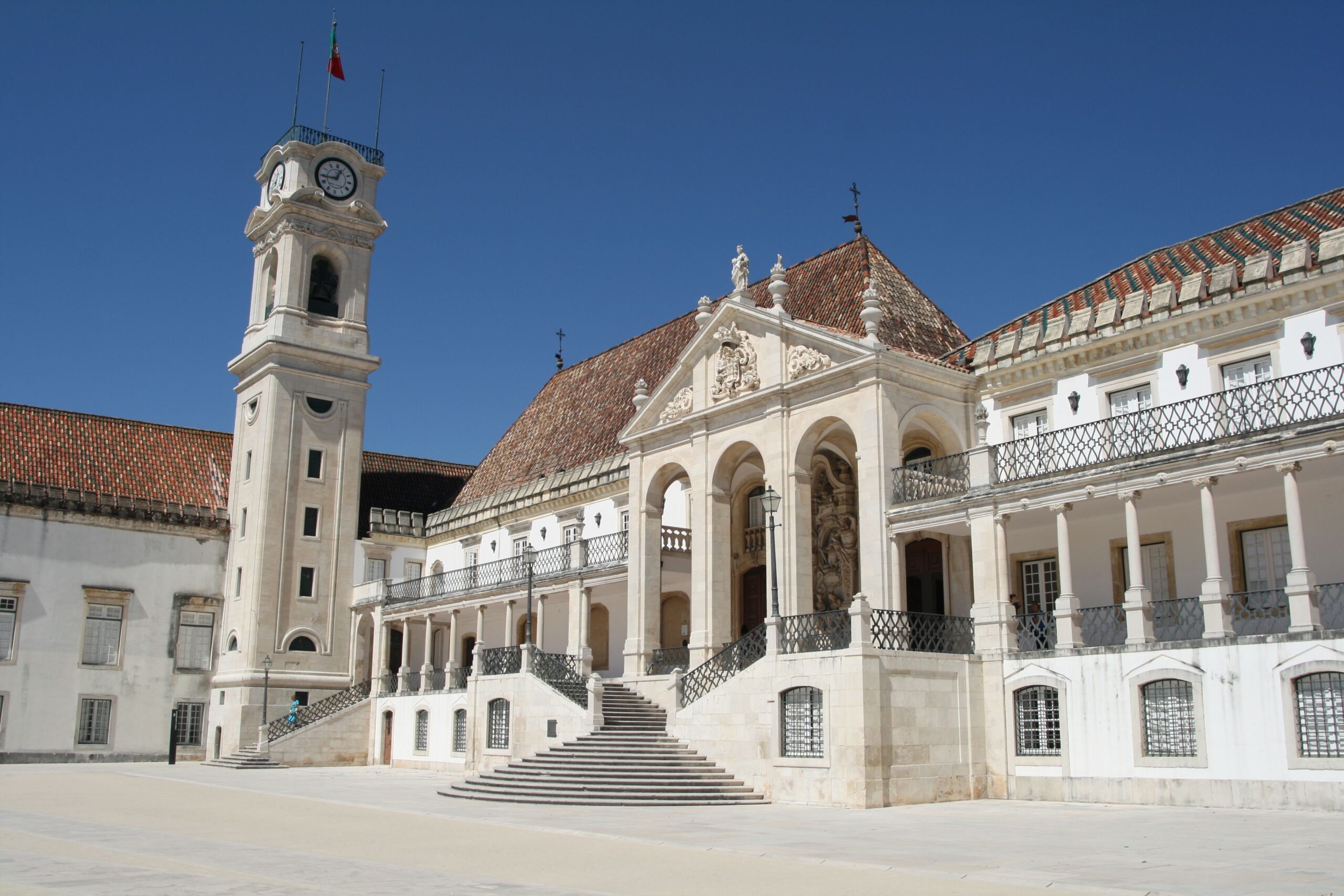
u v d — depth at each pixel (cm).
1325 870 1291
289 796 2805
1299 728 2083
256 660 5009
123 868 1366
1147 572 2670
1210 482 2303
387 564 5494
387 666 4991
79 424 5531
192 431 5897
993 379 3023
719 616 3272
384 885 1232
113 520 5144
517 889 1205
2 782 3388
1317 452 2141
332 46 5822
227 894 1130
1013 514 2659
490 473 5566
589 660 3700
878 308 2983
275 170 5706
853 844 1647
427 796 2795
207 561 5381
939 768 2467
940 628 2591
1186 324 2594
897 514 2822
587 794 2491
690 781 2595
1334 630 2062
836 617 2527
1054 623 2752
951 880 1263
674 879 1299
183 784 3319
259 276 5706
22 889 1143
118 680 5031
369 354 5562
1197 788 2194
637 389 3719
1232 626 2270
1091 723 2384
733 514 3797
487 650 3703
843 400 2986
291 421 5312
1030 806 2312
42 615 4891
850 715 2380
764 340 3241
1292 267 2408
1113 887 1177
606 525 4331
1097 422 2589
